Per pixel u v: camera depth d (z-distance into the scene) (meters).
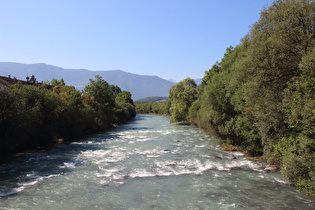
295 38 15.39
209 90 33.50
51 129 36.03
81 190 15.54
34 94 34.53
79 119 44.16
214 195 14.67
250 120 24.38
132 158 24.67
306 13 15.03
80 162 23.09
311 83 12.67
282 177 17.98
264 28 17.77
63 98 43.59
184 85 73.75
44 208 12.87
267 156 20.69
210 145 32.66
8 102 27.06
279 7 16.58
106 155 26.38
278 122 17.09
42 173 19.39
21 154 27.44
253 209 12.67
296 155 13.74
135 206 13.13
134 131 53.28
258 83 17.22
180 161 23.19
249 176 18.34
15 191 15.34
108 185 16.47
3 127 26.27
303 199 13.88
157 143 34.69
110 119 67.25
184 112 67.81
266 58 16.80
